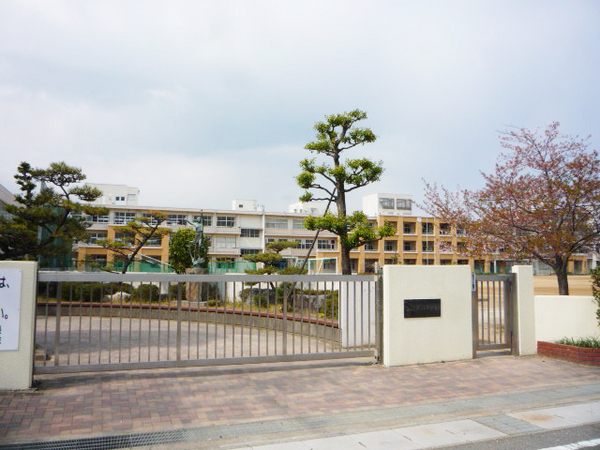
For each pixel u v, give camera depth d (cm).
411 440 539
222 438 536
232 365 893
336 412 634
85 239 1802
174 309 1488
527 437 551
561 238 1141
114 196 6425
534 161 1250
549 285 2097
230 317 1436
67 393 685
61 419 580
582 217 1198
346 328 984
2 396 652
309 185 1762
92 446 506
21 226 1505
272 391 725
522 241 1224
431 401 689
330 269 3938
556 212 1195
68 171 1838
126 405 641
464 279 970
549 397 715
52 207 1803
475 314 978
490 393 733
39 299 1603
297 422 593
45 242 1633
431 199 1458
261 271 2409
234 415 614
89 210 1820
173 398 678
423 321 924
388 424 592
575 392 743
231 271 2933
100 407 629
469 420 611
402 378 811
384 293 906
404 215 6769
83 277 733
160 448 505
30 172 1817
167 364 780
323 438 542
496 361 951
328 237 6397
